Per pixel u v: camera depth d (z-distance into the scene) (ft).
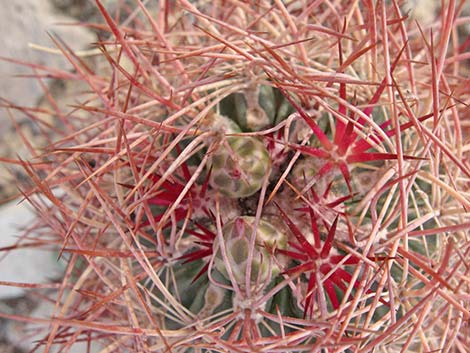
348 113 0.63
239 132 0.64
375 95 0.61
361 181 0.63
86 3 1.25
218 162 0.61
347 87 0.67
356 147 0.59
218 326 0.58
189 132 0.63
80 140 0.95
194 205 0.63
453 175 0.69
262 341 0.56
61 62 1.23
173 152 0.65
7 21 1.22
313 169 0.62
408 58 0.70
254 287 0.58
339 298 0.61
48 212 0.82
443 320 0.71
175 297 0.65
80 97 1.24
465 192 0.70
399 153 0.55
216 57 0.65
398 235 0.56
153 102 0.67
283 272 0.57
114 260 0.73
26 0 1.22
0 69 1.22
